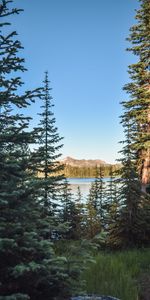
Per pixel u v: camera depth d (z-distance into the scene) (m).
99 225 18.19
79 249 5.36
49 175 14.88
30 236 4.64
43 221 5.27
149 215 14.41
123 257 11.33
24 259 4.88
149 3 19.20
